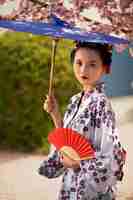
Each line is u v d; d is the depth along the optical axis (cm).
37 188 523
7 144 692
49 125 674
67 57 680
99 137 257
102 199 256
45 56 676
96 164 251
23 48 677
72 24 247
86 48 265
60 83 673
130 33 249
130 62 1179
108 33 247
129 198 481
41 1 241
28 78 673
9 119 684
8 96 679
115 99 1136
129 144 745
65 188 270
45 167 296
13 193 506
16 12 230
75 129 264
